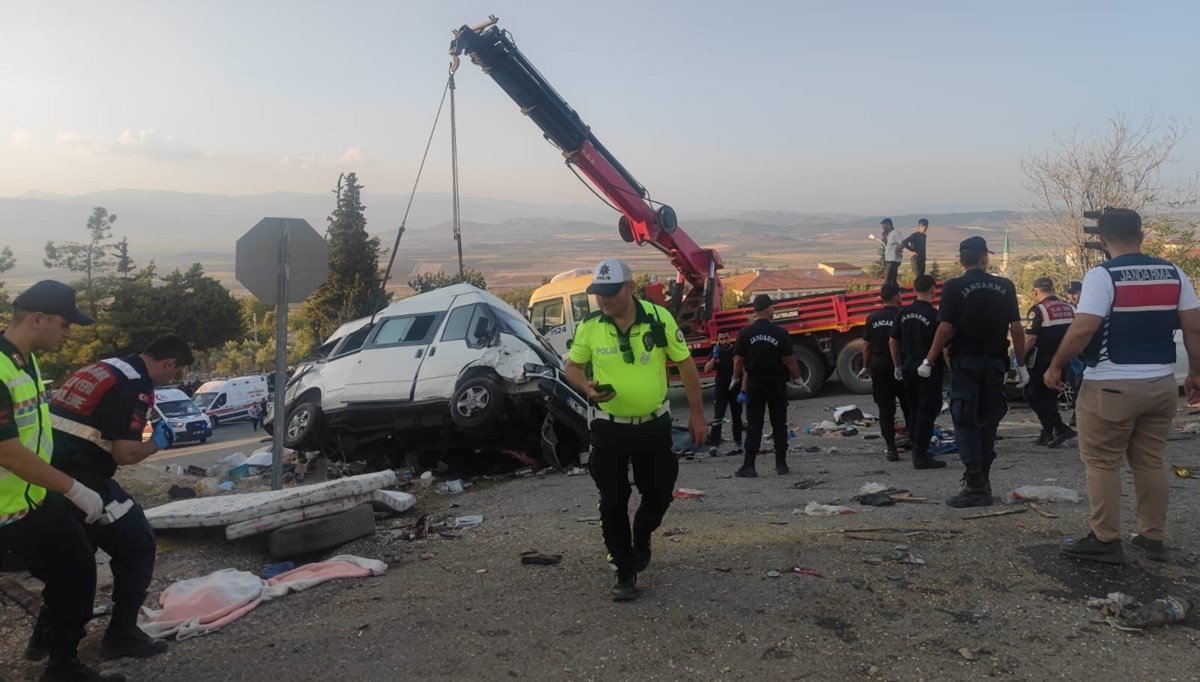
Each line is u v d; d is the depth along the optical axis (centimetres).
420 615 420
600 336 416
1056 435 851
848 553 465
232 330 6425
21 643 418
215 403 3900
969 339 571
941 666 328
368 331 1038
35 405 336
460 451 1031
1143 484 420
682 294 1576
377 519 664
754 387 783
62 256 6206
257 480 1029
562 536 573
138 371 392
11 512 331
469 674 349
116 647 386
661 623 388
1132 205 2225
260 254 759
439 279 5316
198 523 570
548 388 921
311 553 564
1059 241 2362
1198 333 398
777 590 417
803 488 701
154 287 6075
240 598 452
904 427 961
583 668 348
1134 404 400
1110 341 405
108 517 377
